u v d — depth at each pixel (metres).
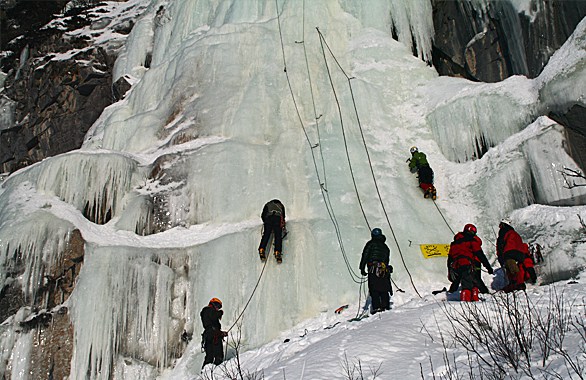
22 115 21.72
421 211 11.54
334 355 6.25
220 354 8.90
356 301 9.82
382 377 5.51
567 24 12.02
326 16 15.83
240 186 11.91
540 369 4.77
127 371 9.77
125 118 16.27
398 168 12.46
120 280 10.23
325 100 13.98
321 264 10.25
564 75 10.66
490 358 5.47
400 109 13.93
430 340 6.41
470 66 14.54
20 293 10.44
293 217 11.60
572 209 9.90
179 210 11.83
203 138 13.46
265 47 15.08
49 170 12.27
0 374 9.78
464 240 8.45
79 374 9.73
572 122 10.51
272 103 13.84
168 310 10.17
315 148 12.70
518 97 11.73
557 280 9.37
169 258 10.59
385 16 16.03
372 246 9.06
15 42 23.66
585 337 5.22
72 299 10.23
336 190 11.73
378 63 14.79
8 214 11.40
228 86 14.34
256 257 10.36
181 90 14.80
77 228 11.01
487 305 7.02
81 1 24.89
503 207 11.09
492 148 11.98
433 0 16.03
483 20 14.20
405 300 9.59
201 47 15.29
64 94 20.80
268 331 9.62
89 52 21.14
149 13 20.61
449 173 12.45
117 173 12.37
